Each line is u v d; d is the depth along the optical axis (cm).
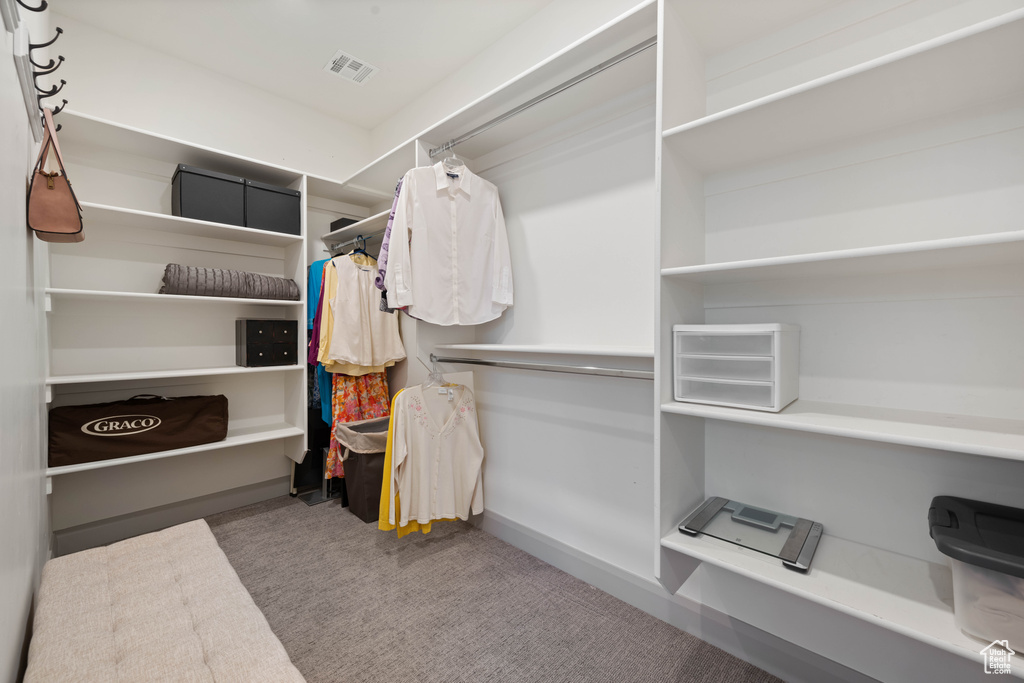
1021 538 87
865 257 93
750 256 136
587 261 183
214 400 236
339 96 283
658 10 119
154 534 143
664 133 119
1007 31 78
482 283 200
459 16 213
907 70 90
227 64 250
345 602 171
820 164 124
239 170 248
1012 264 100
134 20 214
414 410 201
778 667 135
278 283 250
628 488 172
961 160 105
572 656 143
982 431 90
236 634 96
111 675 82
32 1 127
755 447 137
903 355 113
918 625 86
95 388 221
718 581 149
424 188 185
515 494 216
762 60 134
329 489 283
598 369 160
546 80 157
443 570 193
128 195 227
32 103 106
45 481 171
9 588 81
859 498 119
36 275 132
